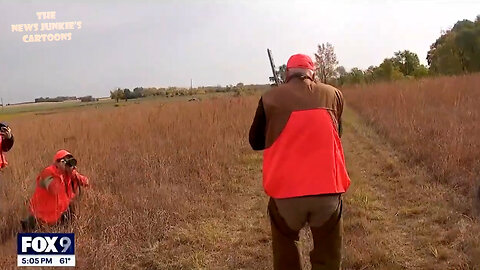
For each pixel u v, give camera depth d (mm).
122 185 6270
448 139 8000
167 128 9898
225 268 4238
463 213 5211
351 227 5031
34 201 5039
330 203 2867
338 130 3129
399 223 5164
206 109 12820
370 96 18484
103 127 9570
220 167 7934
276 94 2967
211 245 4719
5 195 5492
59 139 8211
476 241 4285
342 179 2936
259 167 8234
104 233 4793
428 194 5996
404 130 10125
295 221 2957
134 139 8945
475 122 9328
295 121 2873
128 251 4535
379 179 7027
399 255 4336
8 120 9891
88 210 5262
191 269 4230
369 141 10461
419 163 7652
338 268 3023
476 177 6035
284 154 2881
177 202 5793
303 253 4324
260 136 3121
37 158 7059
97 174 6488
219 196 6352
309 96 2941
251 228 5180
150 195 5883
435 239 4613
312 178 2818
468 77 18109
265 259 4391
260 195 6520
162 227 5055
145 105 13461
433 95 14320
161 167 7180
